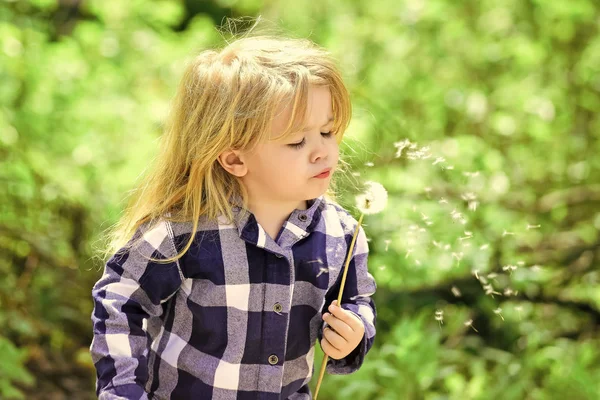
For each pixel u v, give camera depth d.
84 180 6.26
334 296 2.49
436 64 7.73
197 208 2.24
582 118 7.46
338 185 3.52
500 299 6.02
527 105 6.96
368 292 2.50
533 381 5.37
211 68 2.29
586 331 6.28
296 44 2.39
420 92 7.31
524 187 6.86
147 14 8.04
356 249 2.48
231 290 2.24
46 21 7.85
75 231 6.32
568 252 6.30
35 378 5.87
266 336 2.27
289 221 2.31
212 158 2.24
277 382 2.29
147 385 2.35
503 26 7.68
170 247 2.23
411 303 6.13
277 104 2.16
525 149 7.11
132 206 2.45
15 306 6.03
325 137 2.25
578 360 5.48
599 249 6.30
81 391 5.89
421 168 5.77
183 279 2.25
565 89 7.41
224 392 2.26
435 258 5.25
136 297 2.23
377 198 2.29
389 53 7.52
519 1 7.68
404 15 7.55
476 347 5.79
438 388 5.16
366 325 2.41
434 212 5.28
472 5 7.85
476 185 5.80
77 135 6.57
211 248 2.25
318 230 2.37
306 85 2.18
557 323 6.31
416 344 5.16
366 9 7.97
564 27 7.55
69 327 6.29
